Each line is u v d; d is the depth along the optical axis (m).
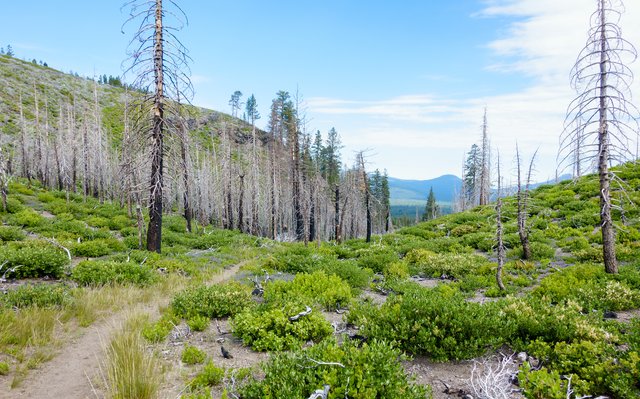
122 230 25.75
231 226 45.34
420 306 7.40
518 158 18.92
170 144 18.25
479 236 24.83
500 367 6.27
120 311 9.55
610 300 9.93
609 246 13.05
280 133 40.62
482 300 11.62
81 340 7.52
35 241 16.42
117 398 4.85
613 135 12.58
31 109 75.25
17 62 98.94
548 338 7.02
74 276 12.05
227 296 9.72
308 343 7.61
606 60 12.33
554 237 23.06
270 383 4.94
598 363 5.55
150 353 6.61
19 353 6.39
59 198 38.94
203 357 6.60
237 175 49.06
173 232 28.22
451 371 6.27
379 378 4.88
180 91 17.25
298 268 16.25
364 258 18.56
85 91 98.88
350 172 52.78
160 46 16.78
